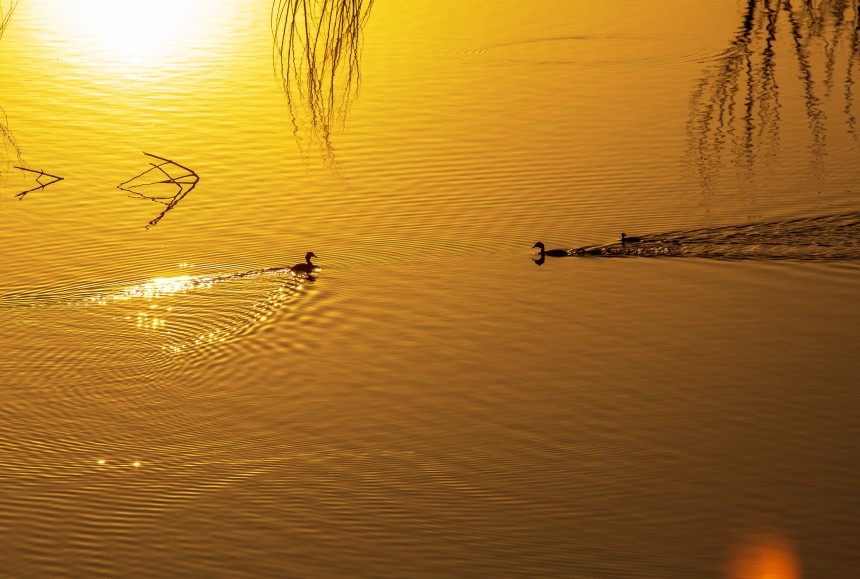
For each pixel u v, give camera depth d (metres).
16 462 26.77
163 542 23.38
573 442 26.98
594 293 35.09
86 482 25.80
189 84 56.47
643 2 74.56
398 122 50.25
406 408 28.91
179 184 43.81
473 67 58.88
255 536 23.48
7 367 31.38
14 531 23.83
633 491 24.84
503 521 23.83
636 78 56.91
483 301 34.75
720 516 23.83
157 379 30.70
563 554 22.56
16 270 37.12
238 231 40.00
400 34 66.12
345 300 35.06
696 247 37.72
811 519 23.62
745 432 27.09
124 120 51.22
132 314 34.16
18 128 50.00
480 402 29.06
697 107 52.16
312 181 43.91
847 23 67.69
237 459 26.72
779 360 30.52
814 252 37.03
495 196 42.28
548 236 38.97
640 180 43.53
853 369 29.88
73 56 62.19
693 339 31.94
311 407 29.09
